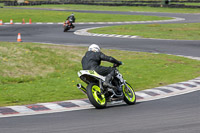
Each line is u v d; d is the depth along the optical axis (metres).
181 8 118.19
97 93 13.16
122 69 24.22
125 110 12.86
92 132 9.73
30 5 135.50
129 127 10.27
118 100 13.80
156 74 22.80
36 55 25.42
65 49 31.19
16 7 123.44
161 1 130.88
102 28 59.12
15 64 22.53
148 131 9.82
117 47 37.38
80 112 12.48
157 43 40.84
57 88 18.14
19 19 79.38
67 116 11.81
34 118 11.48
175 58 30.19
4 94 16.33
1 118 11.49
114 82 13.89
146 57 30.45
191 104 13.92
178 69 24.83
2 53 24.31
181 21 75.31
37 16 85.44
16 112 12.48
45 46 32.47
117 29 57.03
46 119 11.34
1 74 20.42
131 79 20.94
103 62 27.11
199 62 28.33
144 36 47.69
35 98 15.47
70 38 46.06
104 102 13.29
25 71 21.80
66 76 21.77
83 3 139.62
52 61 24.86
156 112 12.48
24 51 25.89
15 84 19.09
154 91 16.83
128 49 35.88
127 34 50.09
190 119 11.27
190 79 20.78
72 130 9.94
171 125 10.49
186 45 39.16
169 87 17.84
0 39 43.69
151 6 125.50
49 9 114.00
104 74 13.61
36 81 20.16
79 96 16.09
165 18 83.50
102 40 43.88
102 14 93.38
